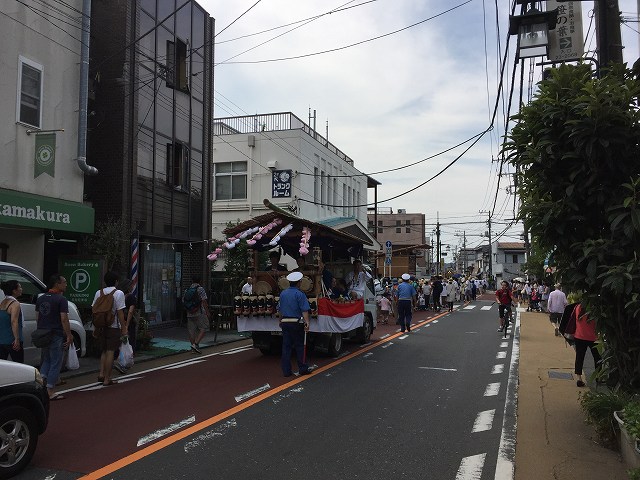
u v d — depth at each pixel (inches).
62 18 502.6
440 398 316.2
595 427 241.8
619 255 221.0
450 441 235.8
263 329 449.4
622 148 227.0
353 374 387.5
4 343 290.4
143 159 628.1
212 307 659.4
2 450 187.2
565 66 247.9
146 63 635.5
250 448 222.5
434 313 1026.7
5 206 421.1
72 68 515.8
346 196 1306.6
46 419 208.2
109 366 346.9
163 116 671.8
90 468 198.2
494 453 220.1
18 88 452.4
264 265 581.0
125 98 592.1
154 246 665.0
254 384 349.1
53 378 300.8
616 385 248.2
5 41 441.7
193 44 743.7
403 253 1916.8
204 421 260.8
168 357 467.5
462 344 557.0
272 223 455.8
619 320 232.5
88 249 518.6
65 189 504.4
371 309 578.6
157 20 660.1
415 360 453.7
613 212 223.9
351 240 537.0
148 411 279.9
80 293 463.2
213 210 1011.3
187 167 724.0
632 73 244.7
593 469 201.3
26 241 476.1
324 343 454.0
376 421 265.6
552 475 195.5
